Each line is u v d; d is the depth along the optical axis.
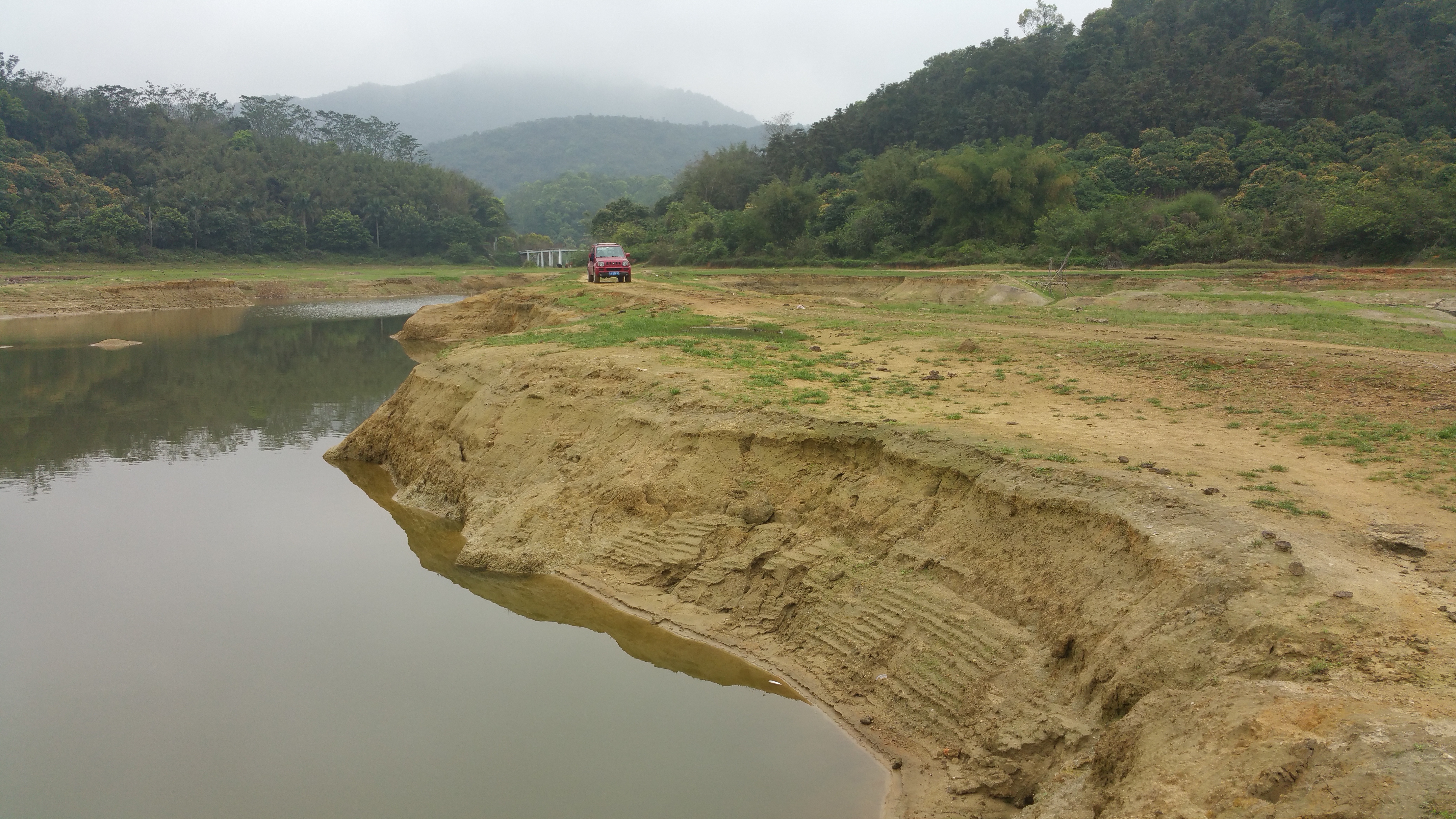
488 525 16.31
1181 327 24.27
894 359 19.47
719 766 9.63
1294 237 53.59
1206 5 93.44
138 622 13.40
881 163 76.62
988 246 64.81
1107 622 8.55
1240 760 5.96
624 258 42.81
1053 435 12.32
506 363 20.80
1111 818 6.24
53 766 9.77
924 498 11.67
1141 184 71.00
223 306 75.94
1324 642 6.95
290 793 9.27
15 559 16.08
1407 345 20.00
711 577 13.10
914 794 8.87
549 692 11.30
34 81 118.00
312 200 125.94
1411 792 5.15
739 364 18.58
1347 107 74.38
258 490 20.48
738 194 100.19
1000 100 93.31
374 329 56.78
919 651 10.24
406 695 11.26
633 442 15.84
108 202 102.25
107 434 26.47
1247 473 10.45
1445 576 7.81
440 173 148.88
